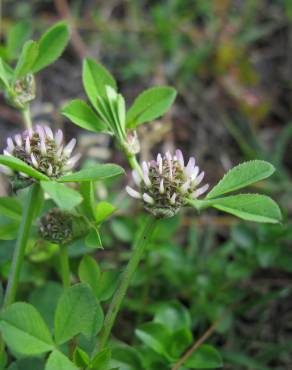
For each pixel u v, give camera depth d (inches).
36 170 2.6
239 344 4.2
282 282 4.5
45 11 6.3
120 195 4.6
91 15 6.2
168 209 2.6
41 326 2.4
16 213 3.0
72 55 6.1
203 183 5.4
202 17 6.4
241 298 4.1
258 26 6.3
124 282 2.6
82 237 2.9
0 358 2.8
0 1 5.8
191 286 4.1
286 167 5.4
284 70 6.1
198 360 3.2
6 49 3.7
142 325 3.2
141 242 2.6
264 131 5.7
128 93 5.8
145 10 6.5
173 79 5.9
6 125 5.5
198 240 4.8
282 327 4.4
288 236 4.0
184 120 5.7
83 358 2.5
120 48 6.1
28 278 3.6
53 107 5.7
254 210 2.4
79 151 5.2
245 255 4.1
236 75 5.9
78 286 2.4
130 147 2.8
